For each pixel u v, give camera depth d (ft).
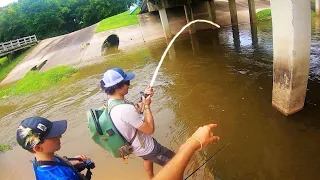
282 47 17.74
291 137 16.69
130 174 15.79
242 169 14.83
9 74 71.56
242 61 35.22
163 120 22.62
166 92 29.32
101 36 78.43
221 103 23.57
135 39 71.61
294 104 18.65
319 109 18.83
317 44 35.55
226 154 16.26
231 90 25.98
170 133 20.24
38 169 5.32
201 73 33.71
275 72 19.40
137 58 52.65
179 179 3.68
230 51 41.98
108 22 92.68
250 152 16.05
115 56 59.93
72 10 156.25
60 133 5.56
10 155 22.25
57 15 148.15
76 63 61.05
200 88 28.35
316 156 14.67
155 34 71.97
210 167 15.30
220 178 14.34
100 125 8.72
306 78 18.12
